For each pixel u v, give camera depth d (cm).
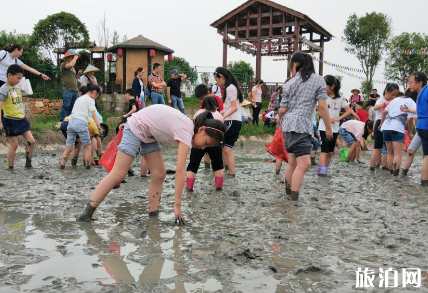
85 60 1973
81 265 281
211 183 664
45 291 238
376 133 895
